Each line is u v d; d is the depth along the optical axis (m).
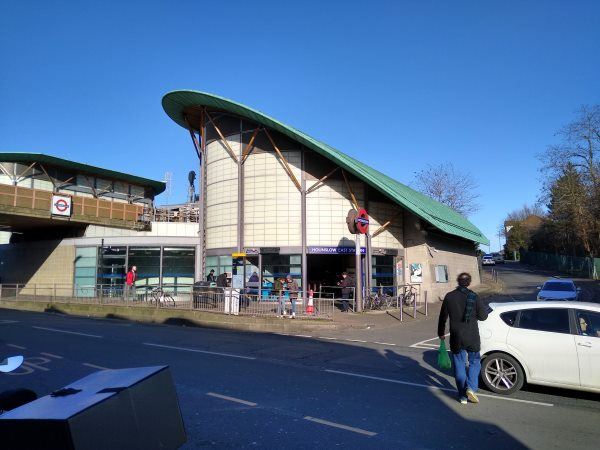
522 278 48.59
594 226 49.00
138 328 16.78
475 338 7.07
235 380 8.58
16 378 8.52
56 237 30.58
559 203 47.62
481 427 6.06
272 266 23.53
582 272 51.31
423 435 5.73
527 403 7.26
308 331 16.08
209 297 18.58
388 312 20.27
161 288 23.14
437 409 6.86
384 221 24.88
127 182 34.00
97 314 21.75
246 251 23.55
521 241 99.06
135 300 21.33
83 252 28.34
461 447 5.35
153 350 11.86
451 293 7.34
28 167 28.50
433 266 26.34
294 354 11.57
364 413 6.61
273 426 6.00
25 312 23.44
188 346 12.63
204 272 25.56
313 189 23.48
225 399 7.24
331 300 18.67
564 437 5.72
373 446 5.34
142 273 27.64
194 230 28.44
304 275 22.94
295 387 8.10
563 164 45.62
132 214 29.89
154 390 3.41
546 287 21.50
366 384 8.42
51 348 11.96
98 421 2.88
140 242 27.78
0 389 7.67
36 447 2.74
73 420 2.73
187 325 18.31
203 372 9.26
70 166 29.94
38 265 30.06
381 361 10.71
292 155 23.70
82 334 14.81
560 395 7.79
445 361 7.73
